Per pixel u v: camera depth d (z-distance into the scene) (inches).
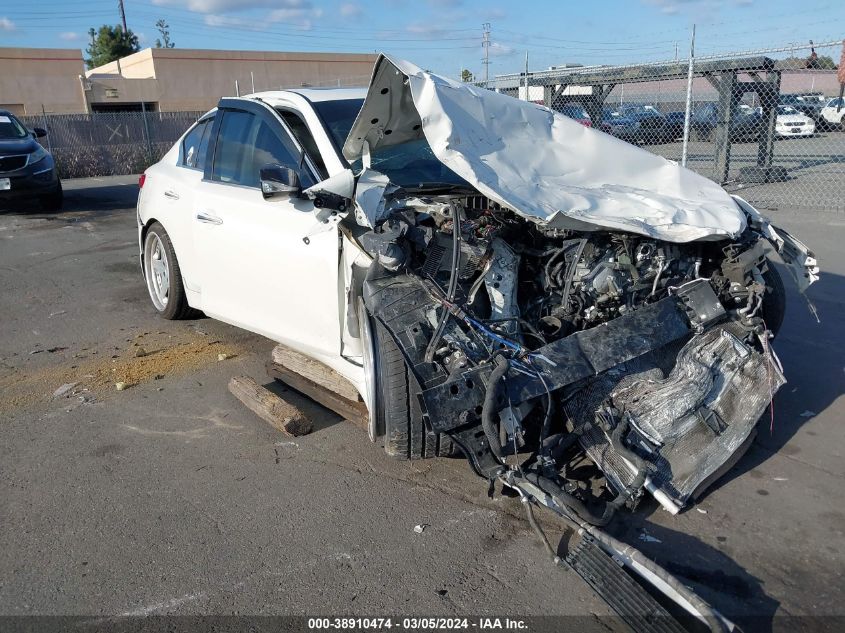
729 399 129.6
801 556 111.1
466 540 116.5
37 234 385.7
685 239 126.6
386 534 118.3
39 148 469.1
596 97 532.7
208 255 180.4
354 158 152.1
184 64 1275.8
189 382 179.8
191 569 110.3
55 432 154.7
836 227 347.3
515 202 125.0
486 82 501.4
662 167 157.0
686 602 94.3
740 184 494.6
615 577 101.5
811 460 138.6
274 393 172.4
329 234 139.6
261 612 101.3
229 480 135.1
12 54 1183.6
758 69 466.3
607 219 125.8
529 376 115.6
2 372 188.4
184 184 194.4
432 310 120.6
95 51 2544.3
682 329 129.0
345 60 1373.0
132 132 823.1
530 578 107.3
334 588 105.9
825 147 702.5
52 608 102.3
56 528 120.8
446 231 130.4
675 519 120.6
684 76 468.8
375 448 146.2
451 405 111.8
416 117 146.5
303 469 138.7
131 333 217.0
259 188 165.3
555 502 111.3
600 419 125.7
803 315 219.0
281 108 172.4
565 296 130.8
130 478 136.2
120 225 412.2
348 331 140.4
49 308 245.0
